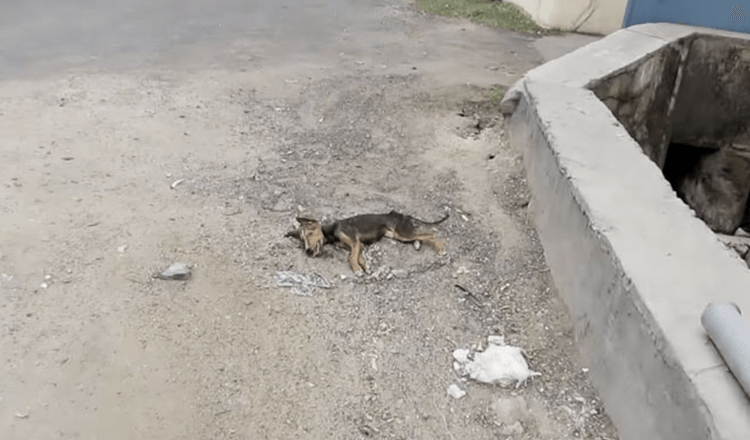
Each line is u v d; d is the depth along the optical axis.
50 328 1.79
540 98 2.74
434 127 3.22
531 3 5.91
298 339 1.83
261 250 2.18
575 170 2.10
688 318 1.43
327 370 1.73
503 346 1.83
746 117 3.76
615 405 1.59
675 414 1.32
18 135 2.86
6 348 1.71
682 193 4.32
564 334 1.91
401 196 2.58
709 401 1.23
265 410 1.60
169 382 1.66
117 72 3.75
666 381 1.37
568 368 1.79
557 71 3.11
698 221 1.83
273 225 2.32
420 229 2.35
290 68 4.02
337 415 1.60
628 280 1.57
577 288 1.90
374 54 4.47
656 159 3.75
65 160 2.68
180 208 2.39
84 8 5.20
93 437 1.49
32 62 3.83
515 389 1.71
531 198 2.52
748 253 4.00
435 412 1.63
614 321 1.63
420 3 6.16
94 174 2.58
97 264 2.05
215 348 1.77
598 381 1.70
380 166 2.81
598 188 1.99
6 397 1.57
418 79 3.96
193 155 2.80
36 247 2.10
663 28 3.63
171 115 3.20
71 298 1.90
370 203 2.51
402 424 1.59
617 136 2.39
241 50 4.33
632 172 2.11
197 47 4.34
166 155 2.79
